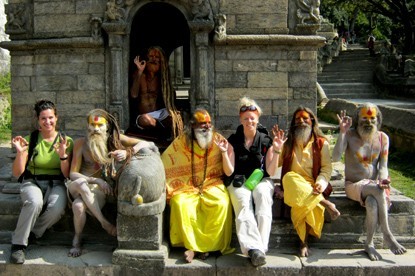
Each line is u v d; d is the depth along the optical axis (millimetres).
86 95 7461
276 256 5328
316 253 5414
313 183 5496
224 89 7383
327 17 46031
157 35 10039
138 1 7309
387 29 50656
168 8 8883
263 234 5195
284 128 7410
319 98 17172
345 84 24328
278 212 5680
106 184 5465
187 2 7238
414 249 5543
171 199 5445
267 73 7355
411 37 30516
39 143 5633
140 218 5078
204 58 7250
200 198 5449
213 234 5258
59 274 5121
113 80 7324
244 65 7340
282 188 5719
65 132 7516
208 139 5535
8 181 6625
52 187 5574
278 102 7383
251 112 5605
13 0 7480
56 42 7281
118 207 5109
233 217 5543
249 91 7379
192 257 5176
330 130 12633
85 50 7387
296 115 5605
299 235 5352
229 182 5660
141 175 5055
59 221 5695
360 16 50656
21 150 5383
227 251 5398
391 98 22859
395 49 31984
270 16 7289
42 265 5125
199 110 5645
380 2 32219
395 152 10305
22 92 7547
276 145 5352
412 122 10180
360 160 5586
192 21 7145
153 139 7344
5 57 18562
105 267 5090
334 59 30094
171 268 5051
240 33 7316
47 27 7441
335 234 5602
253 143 5668
